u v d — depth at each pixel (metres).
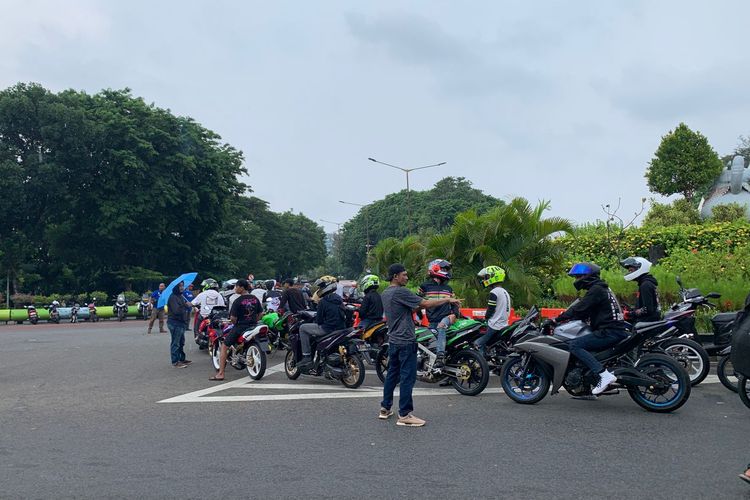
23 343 18.83
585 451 6.11
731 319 9.38
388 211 109.56
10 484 5.25
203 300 15.47
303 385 10.19
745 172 28.73
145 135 47.09
